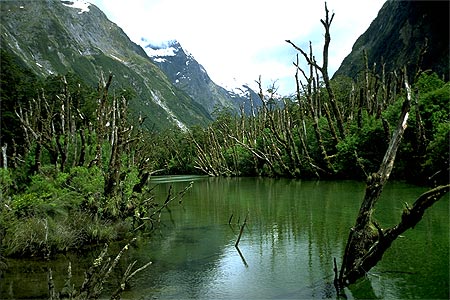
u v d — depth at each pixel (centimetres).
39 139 2088
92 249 1666
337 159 4488
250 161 6738
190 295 1110
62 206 1766
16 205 1662
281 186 4181
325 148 4834
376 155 3984
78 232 1675
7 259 1500
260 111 7244
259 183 4834
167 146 9844
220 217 2369
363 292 1056
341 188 3525
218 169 7788
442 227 1686
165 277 1271
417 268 1204
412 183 3247
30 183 2061
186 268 1362
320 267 1307
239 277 1242
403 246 1436
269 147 6019
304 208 2494
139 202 2109
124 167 2239
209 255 1520
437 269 1189
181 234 1928
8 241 1527
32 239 1535
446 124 2806
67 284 873
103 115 2217
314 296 1059
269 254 1491
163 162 9669
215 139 8025
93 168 1989
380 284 1098
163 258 1502
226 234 1883
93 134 2523
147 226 2164
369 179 1076
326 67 4378
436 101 3303
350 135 4334
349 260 1099
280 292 1103
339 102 5859
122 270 1369
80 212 1781
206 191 4091
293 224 2008
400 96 4038
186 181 6072
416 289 1049
